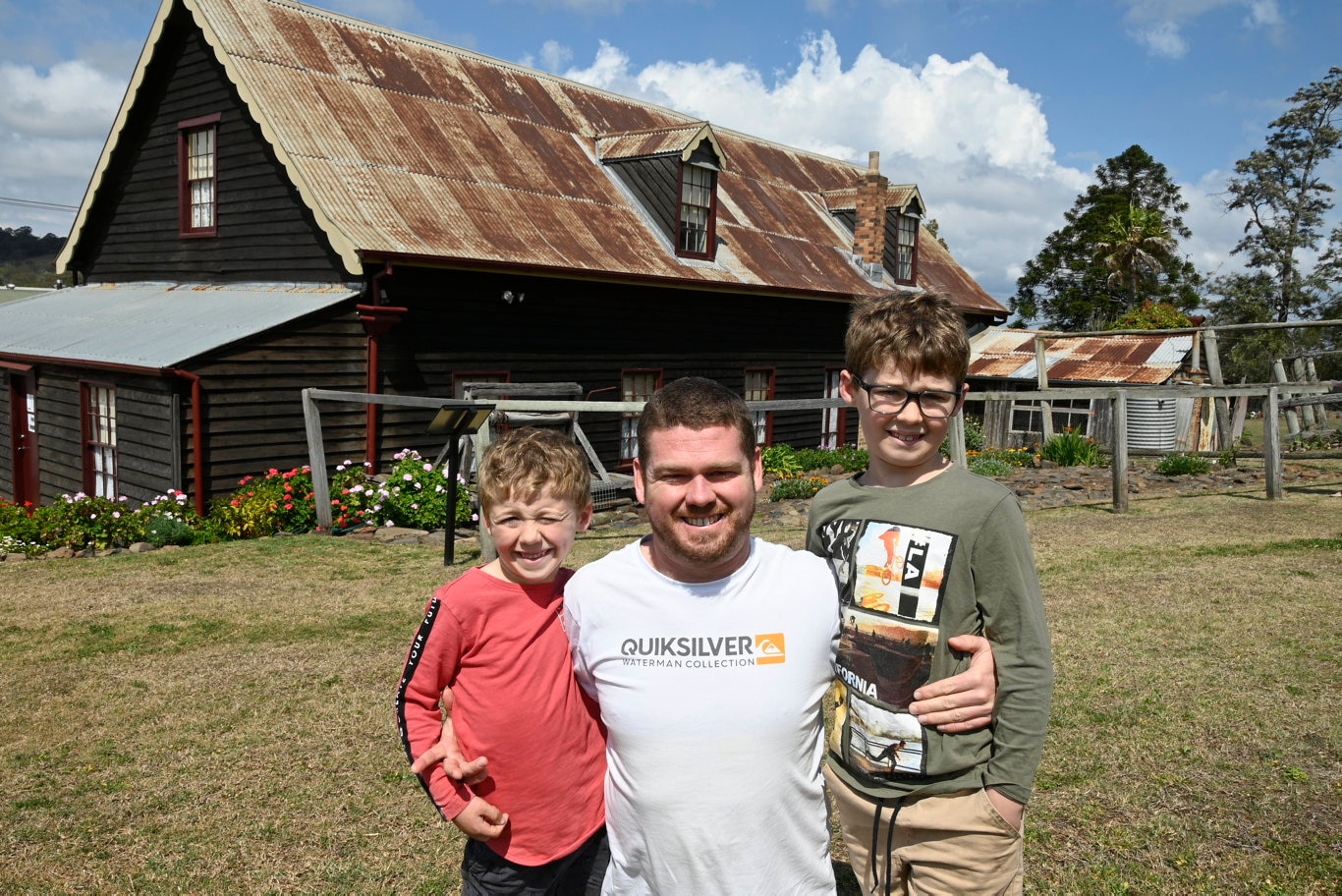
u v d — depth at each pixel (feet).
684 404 6.33
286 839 12.03
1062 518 33.60
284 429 36.29
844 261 63.98
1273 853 11.33
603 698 6.63
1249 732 14.48
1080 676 16.94
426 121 45.80
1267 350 121.19
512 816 7.18
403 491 33.60
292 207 40.06
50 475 41.98
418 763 7.06
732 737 6.28
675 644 6.41
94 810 12.74
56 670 17.83
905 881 7.36
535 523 7.02
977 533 6.81
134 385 35.50
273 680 17.21
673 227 50.39
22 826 12.33
